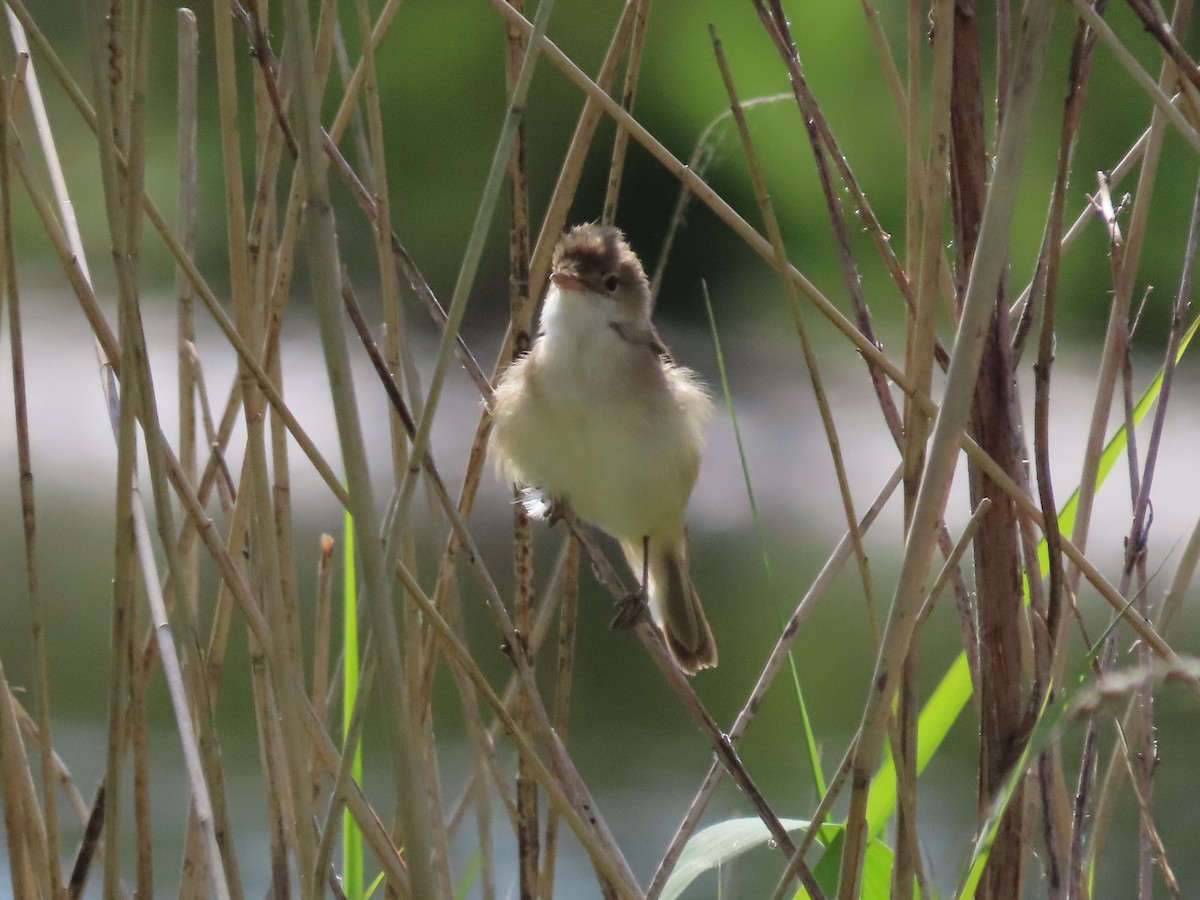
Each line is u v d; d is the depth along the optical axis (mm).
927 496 4867
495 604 6496
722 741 6410
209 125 22922
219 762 5836
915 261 5891
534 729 7234
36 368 23703
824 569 6609
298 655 6496
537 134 25797
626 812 12203
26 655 14930
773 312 24266
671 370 9352
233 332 5473
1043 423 5367
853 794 5152
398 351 6520
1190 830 11625
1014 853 5742
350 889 6770
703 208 24281
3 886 8992
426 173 27703
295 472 19922
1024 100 4586
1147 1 5137
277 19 18406
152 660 6500
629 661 16141
